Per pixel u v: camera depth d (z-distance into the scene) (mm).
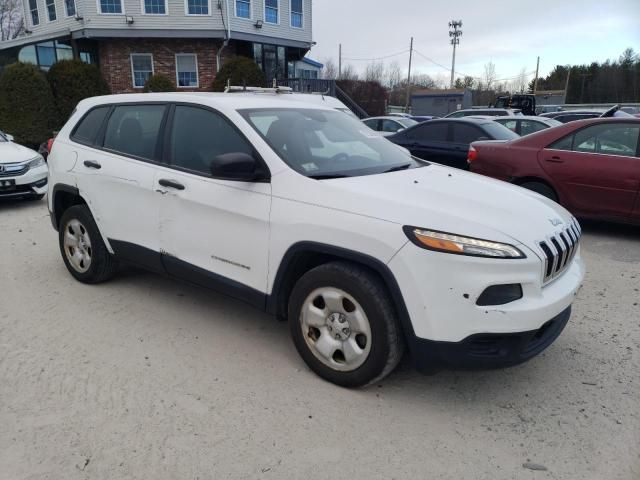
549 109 33531
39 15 24344
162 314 4215
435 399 3104
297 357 3547
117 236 4316
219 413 2922
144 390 3131
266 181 3322
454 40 54438
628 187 6207
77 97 18234
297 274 3361
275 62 25938
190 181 3678
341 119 4277
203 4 22312
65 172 4680
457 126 9797
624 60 74500
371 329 2930
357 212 2943
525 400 3109
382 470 2514
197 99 3855
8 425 2793
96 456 2572
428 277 2715
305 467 2523
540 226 2986
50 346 3662
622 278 5203
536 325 2748
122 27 21922
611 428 2844
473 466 2551
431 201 2975
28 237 6578
